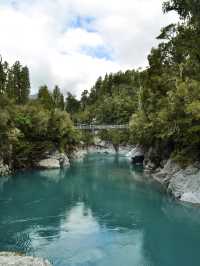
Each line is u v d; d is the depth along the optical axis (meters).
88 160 84.62
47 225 26.86
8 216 29.58
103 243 22.78
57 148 72.44
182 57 49.41
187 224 27.02
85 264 19.33
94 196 38.31
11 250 21.30
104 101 146.88
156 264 19.53
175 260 20.20
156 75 55.31
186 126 39.66
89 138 122.94
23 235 24.33
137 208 32.38
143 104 64.94
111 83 167.00
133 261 19.91
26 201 35.72
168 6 37.97
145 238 23.81
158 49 54.47
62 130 75.06
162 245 22.48
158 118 47.34
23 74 95.25
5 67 84.62
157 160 55.69
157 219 28.48
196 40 41.38
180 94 38.78
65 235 24.41
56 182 48.41
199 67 41.78
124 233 24.95
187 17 37.38
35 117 67.56
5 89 84.56
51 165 64.69
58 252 21.11
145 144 68.19
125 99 137.12
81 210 31.81
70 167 67.69
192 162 37.47
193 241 23.25
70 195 38.97
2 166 53.44
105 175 55.44
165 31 48.53
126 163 76.56
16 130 58.91
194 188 33.56
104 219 28.69
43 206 33.47
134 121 70.62
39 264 17.28
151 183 46.25
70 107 159.75
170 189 37.84
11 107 64.75
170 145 50.22
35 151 63.88
